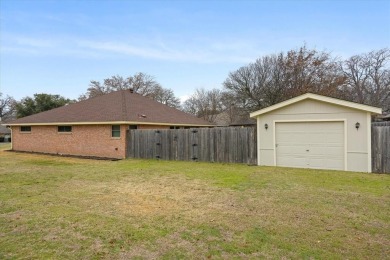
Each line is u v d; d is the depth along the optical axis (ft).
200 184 26.94
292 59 98.32
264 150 39.29
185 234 14.62
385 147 32.40
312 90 91.97
